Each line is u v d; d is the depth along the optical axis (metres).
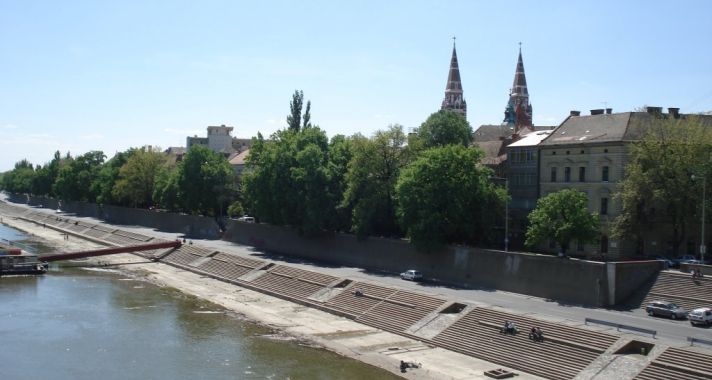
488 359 70.00
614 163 102.12
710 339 64.81
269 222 147.50
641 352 63.44
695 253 100.94
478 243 107.56
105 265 141.50
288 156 137.75
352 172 121.31
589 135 108.81
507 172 127.38
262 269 122.00
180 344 78.19
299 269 114.44
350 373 66.88
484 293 92.31
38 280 120.75
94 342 79.06
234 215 180.12
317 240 134.25
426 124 149.00
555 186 113.00
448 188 103.56
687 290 79.19
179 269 137.38
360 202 121.19
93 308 97.50
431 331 79.31
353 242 124.88
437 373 65.81
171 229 194.38
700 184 90.31
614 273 82.12
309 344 77.94
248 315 93.19
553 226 89.31
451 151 104.81
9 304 99.38
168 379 65.94
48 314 93.38
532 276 91.25
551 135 116.31
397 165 121.25
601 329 68.44
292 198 134.00
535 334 69.94
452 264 103.94
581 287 84.81
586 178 107.06
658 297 81.06
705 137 92.88
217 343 78.56
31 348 76.50
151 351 75.38
